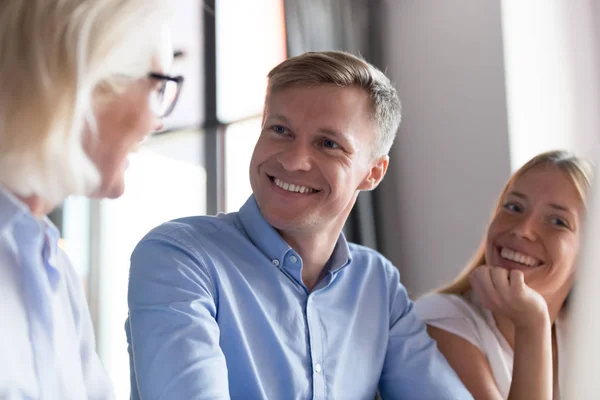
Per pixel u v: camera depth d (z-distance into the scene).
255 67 3.11
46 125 0.66
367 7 3.09
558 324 1.45
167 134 3.32
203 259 1.10
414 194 2.91
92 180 0.72
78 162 0.69
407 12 3.01
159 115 0.83
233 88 3.20
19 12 0.66
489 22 2.67
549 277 1.37
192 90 3.16
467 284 1.54
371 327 1.29
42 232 0.76
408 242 2.92
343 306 1.25
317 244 1.23
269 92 1.22
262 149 1.18
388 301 1.34
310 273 1.24
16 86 0.65
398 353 1.29
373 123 1.23
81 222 3.67
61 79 0.66
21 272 0.73
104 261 3.65
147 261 1.07
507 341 1.42
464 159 2.72
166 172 3.41
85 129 0.73
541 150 2.46
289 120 1.16
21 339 0.71
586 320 0.55
